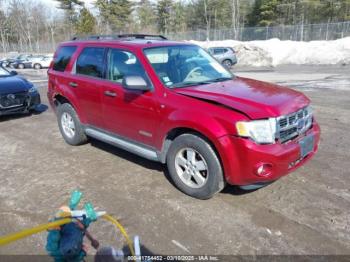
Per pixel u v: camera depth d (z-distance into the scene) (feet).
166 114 12.98
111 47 15.93
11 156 18.15
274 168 11.20
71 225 6.41
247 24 195.72
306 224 11.02
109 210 12.20
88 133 18.07
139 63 14.35
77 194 6.82
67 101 19.49
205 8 197.77
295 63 90.02
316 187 13.47
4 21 239.30
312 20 166.40
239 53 94.73
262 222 11.20
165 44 15.53
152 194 13.32
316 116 24.62
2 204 12.85
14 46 227.81
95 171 15.72
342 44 89.97
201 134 12.13
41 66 103.04
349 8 155.22
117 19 205.67
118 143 16.05
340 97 31.83
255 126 11.09
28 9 242.37
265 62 90.84
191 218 11.55
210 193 12.26
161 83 13.53
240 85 13.99
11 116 27.96
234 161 11.30
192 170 12.71
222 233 10.67
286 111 11.75
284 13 176.24
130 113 14.62
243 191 13.32
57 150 18.86
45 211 12.26
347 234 10.44
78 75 17.78
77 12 219.00
